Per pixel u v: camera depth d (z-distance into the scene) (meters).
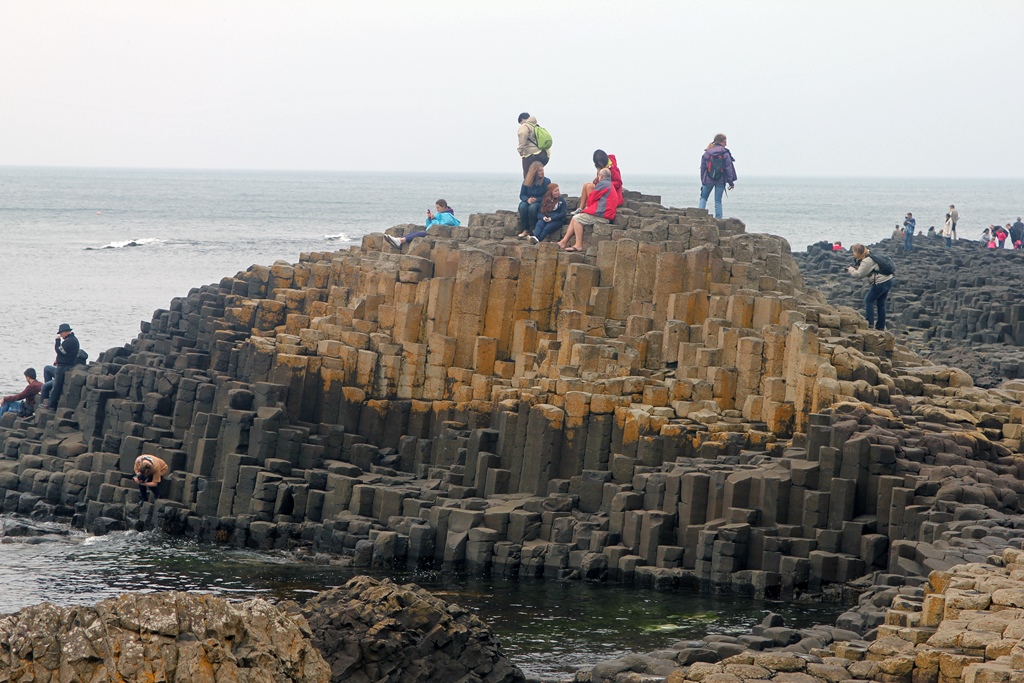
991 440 39.34
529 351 45.97
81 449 49.00
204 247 176.25
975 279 69.69
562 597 35.97
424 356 47.06
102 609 17.81
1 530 44.41
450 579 38.72
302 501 43.31
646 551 37.62
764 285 45.75
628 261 46.00
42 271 134.38
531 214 52.81
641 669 24.42
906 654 21.86
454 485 42.31
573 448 41.50
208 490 44.34
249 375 48.12
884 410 38.72
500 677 25.42
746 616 33.50
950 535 31.91
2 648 17.58
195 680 17.08
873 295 50.94
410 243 52.75
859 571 35.16
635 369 43.12
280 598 36.19
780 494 36.47
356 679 23.72
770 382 40.88
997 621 22.42
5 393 64.44
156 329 55.50
